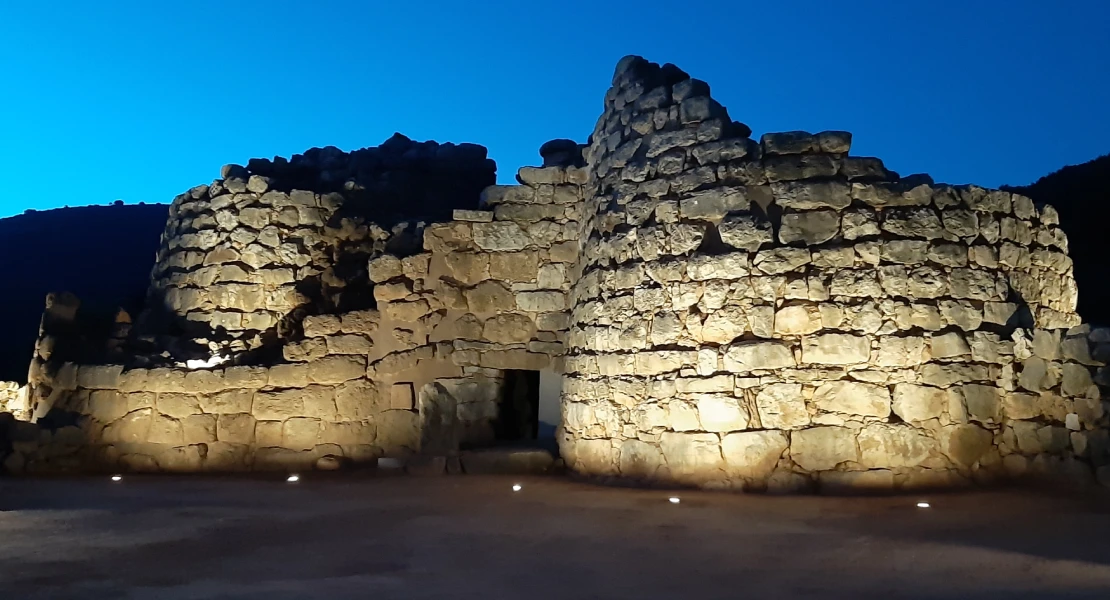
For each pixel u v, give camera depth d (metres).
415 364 11.20
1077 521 5.84
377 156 14.16
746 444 8.01
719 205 8.66
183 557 4.98
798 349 8.04
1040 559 4.61
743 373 8.15
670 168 9.17
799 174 8.43
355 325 11.33
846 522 6.08
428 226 11.54
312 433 11.05
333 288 12.16
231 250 12.04
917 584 4.13
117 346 11.75
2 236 42.47
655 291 8.89
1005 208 8.63
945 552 4.87
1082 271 23.23
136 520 6.48
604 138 10.48
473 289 11.37
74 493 8.42
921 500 7.01
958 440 7.82
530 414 12.03
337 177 13.91
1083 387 7.49
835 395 7.89
